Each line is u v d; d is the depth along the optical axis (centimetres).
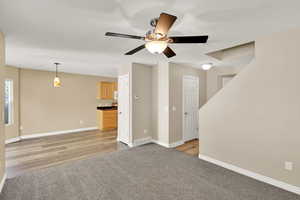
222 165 309
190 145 446
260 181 254
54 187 239
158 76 454
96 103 668
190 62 425
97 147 428
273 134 240
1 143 234
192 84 493
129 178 266
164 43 181
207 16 190
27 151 395
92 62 426
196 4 166
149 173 284
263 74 250
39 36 246
